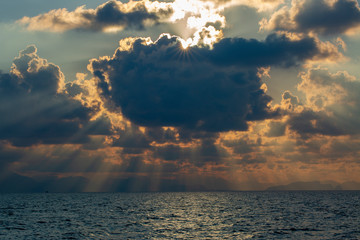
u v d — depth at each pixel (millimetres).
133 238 54562
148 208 124500
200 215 93562
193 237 55312
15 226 67938
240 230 62531
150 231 61812
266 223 72812
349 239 52531
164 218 85312
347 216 87500
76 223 74000
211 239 53406
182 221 77875
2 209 118688
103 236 56281
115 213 101562
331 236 55344
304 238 53688
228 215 92875
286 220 78688
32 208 125125
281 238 53906
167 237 55344
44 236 55938
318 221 76062
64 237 55125
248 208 120625
